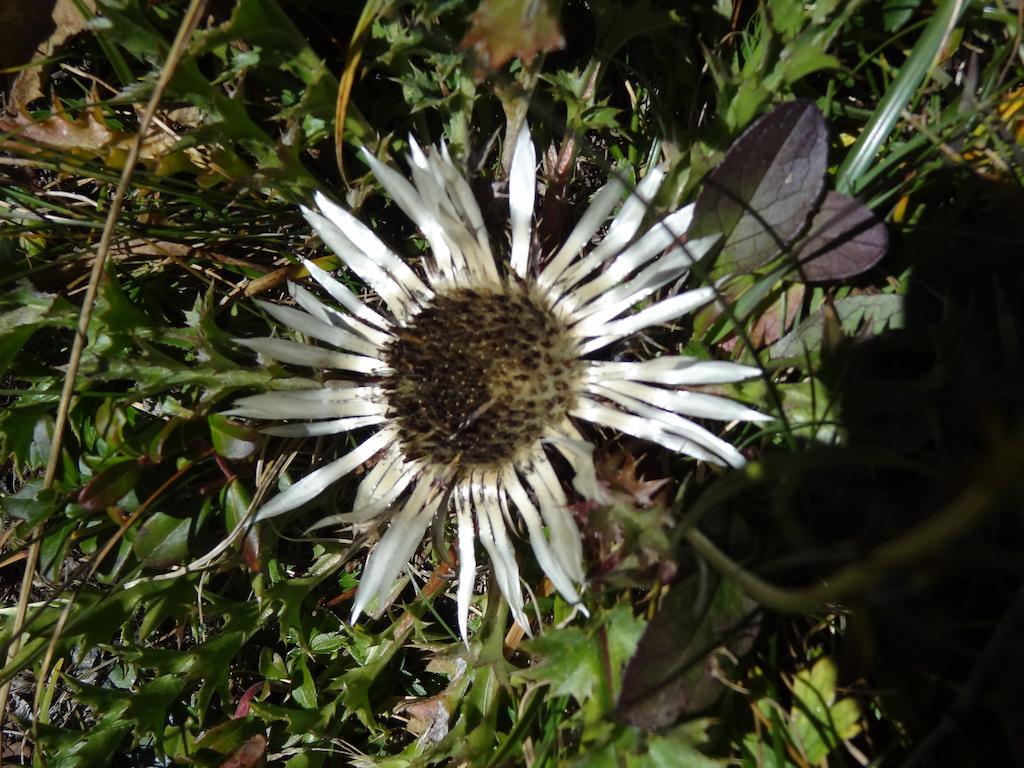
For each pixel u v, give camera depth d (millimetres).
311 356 170
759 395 154
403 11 168
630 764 143
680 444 149
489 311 161
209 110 166
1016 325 147
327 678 189
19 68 172
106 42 173
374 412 172
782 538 146
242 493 183
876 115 154
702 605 140
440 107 173
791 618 152
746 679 150
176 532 184
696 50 172
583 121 169
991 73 154
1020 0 153
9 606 195
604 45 165
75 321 178
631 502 147
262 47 161
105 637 179
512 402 160
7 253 185
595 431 166
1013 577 137
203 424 183
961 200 154
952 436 141
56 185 192
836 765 148
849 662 145
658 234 151
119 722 178
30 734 184
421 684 188
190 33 152
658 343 169
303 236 189
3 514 195
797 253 149
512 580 161
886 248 147
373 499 170
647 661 139
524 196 160
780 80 150
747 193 150
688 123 171
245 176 171
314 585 185
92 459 183
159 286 194
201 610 184
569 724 153
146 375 173
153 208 186
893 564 90
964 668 140
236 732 182
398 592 184
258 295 193
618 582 143
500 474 165
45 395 182
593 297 158
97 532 185
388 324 172
